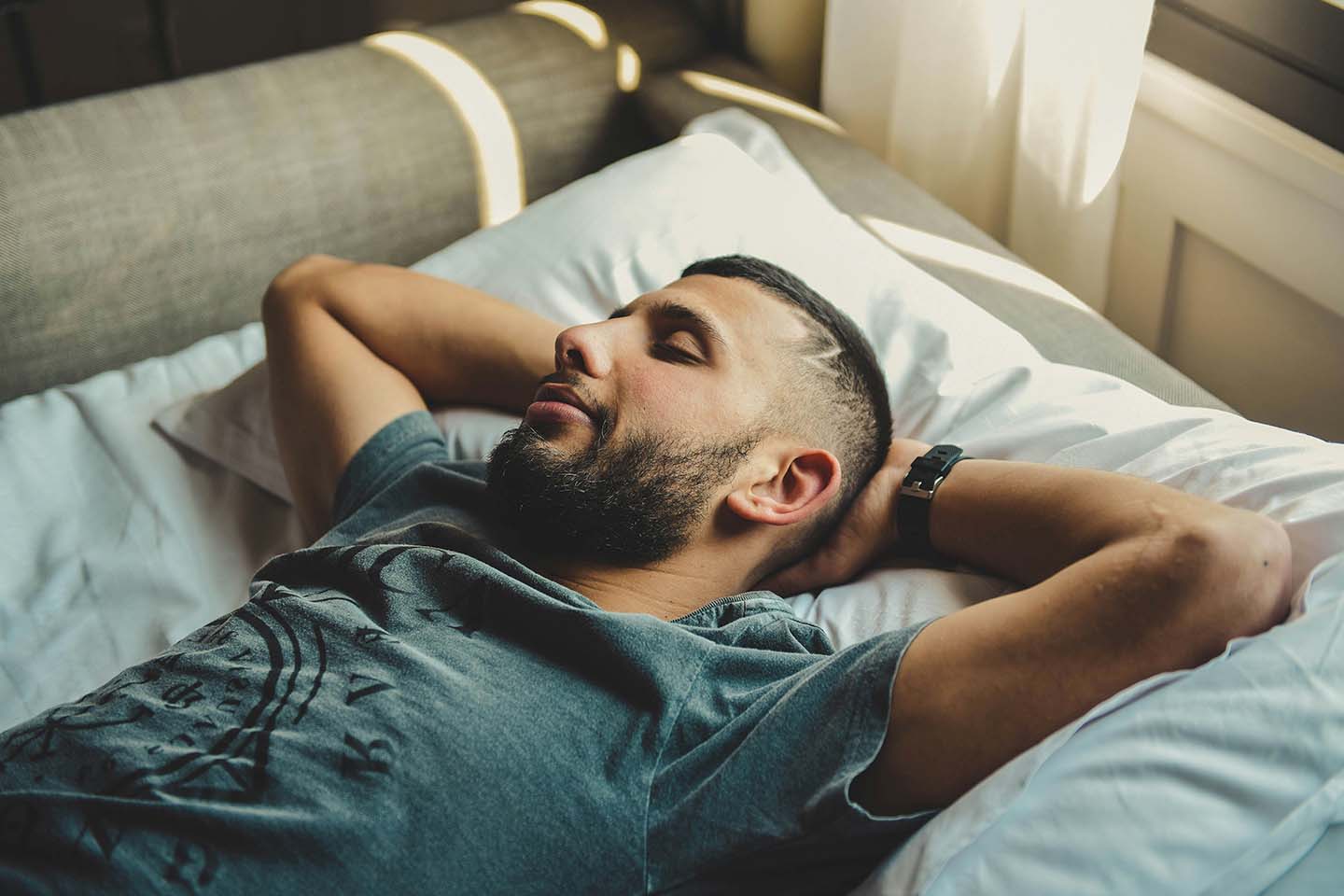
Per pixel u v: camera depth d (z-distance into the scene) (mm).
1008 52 1474
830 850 788
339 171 1588
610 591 949
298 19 2055
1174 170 1454
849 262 1278
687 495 938
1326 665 731
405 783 754
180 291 1530
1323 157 1245
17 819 744
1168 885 708
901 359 1188
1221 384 1527
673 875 760
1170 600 754
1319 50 1249
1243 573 759
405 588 893
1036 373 1138
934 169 1602
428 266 1353
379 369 1206
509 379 1204
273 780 755
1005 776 727
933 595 951
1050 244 1479
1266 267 1361
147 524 1228
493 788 758
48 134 1459
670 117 1693
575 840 754
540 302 1309
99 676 1106
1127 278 1598
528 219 1388
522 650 846
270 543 1241
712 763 788
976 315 1220
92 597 1171
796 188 1398
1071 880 713
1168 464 957
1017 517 910
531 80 1704
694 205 1343
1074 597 773
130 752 778
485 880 737
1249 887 727
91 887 717
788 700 796
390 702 794
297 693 812
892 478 1022
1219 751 724
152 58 1974
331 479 1138
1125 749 730
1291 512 841
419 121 1630
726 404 954
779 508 956
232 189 1529
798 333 997
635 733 794
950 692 770
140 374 1377
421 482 1053
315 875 725
